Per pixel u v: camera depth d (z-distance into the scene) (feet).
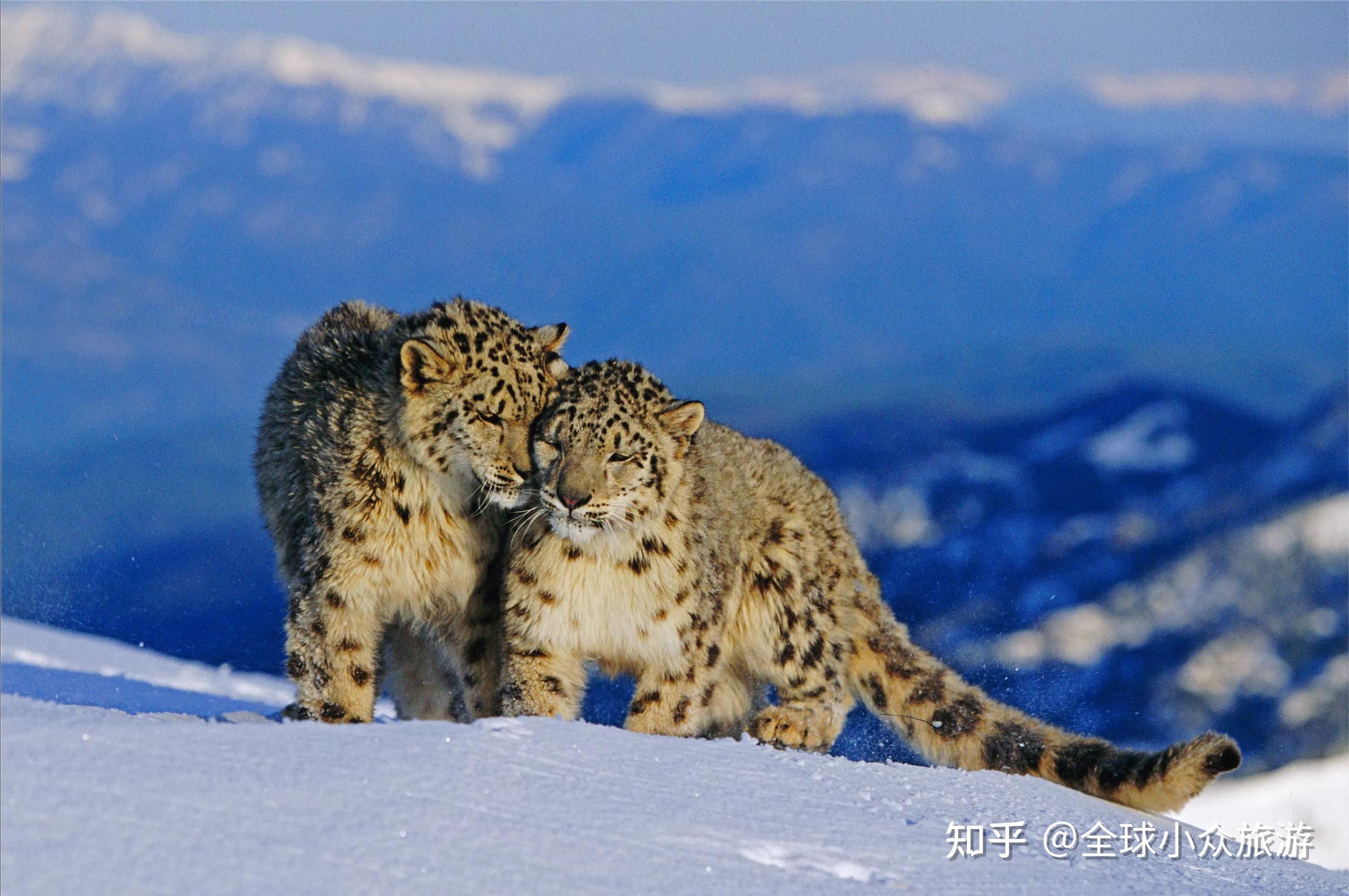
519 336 24.17
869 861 15.39
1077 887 15.93
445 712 27.07
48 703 15.74
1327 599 133.80
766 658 26.13
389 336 24.12
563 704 23.70
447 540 23.50
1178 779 21.99
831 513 27.84
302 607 23.29
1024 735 25.18
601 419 22.75
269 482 25.63
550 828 14.32
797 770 18.57
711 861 14.38
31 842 12.02
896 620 28.63
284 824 13.14
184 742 14.40
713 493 24.88
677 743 18.69
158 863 12.10
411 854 13.07
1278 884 18.13
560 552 23.07
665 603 23.45
